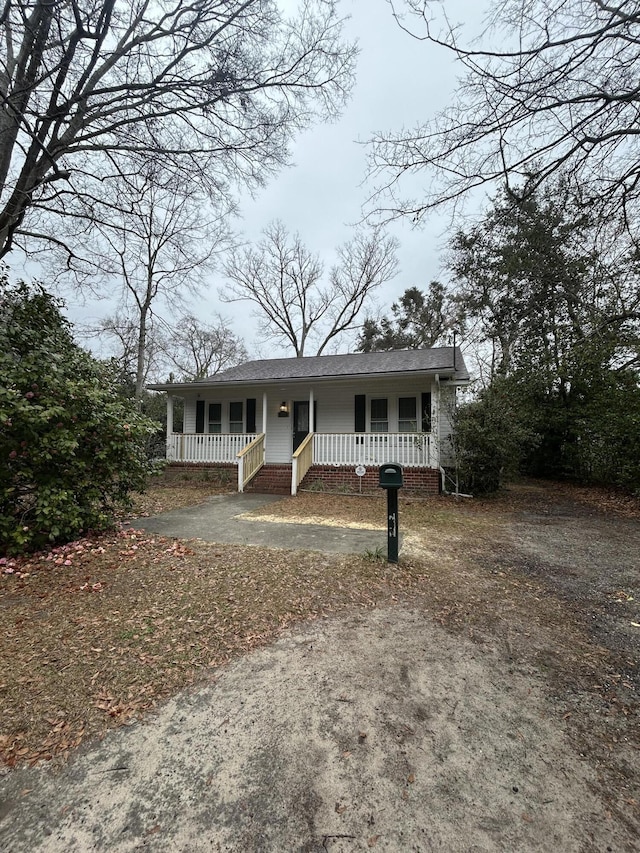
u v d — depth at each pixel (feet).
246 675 8.05
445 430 35.06
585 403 39.40
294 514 24.47
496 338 51.29
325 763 5.88
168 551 16.17
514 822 4.96
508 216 16.22
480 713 6.97
